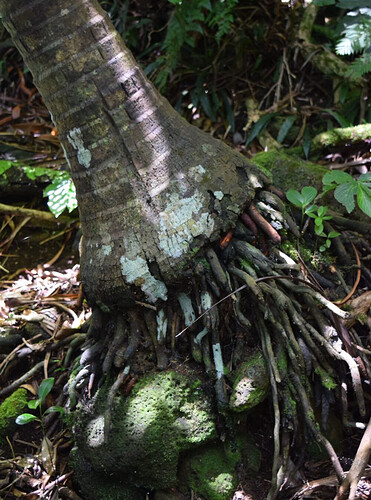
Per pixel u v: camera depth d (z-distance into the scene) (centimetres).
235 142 395
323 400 258
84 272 260
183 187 251
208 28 428
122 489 254
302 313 268
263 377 248
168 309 257
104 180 249
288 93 405
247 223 262
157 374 252
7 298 327
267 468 254
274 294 251
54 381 287
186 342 259
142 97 250
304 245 286
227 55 427
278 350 256
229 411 248
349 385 263
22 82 473
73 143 250
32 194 393
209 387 253
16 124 442
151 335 256
